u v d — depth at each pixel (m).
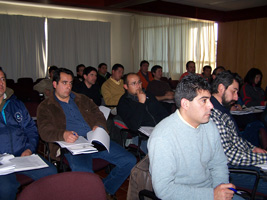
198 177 1.38
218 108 1.81
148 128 2.54
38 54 7.79
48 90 4.87
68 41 8.23
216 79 1.88
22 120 2.12
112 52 9.34
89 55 8.69
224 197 1.25
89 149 1.88
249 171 1.61
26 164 1.64
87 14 8.62
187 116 1.35
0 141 1.95
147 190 1.43
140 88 2.67
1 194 1.67
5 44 7.27
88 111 2.53
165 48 8.67
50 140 2.09
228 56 7.68
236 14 7.22
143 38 9.23
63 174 1.23
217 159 1.50
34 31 7.64
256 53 7.04
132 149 2.66
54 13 7.98
